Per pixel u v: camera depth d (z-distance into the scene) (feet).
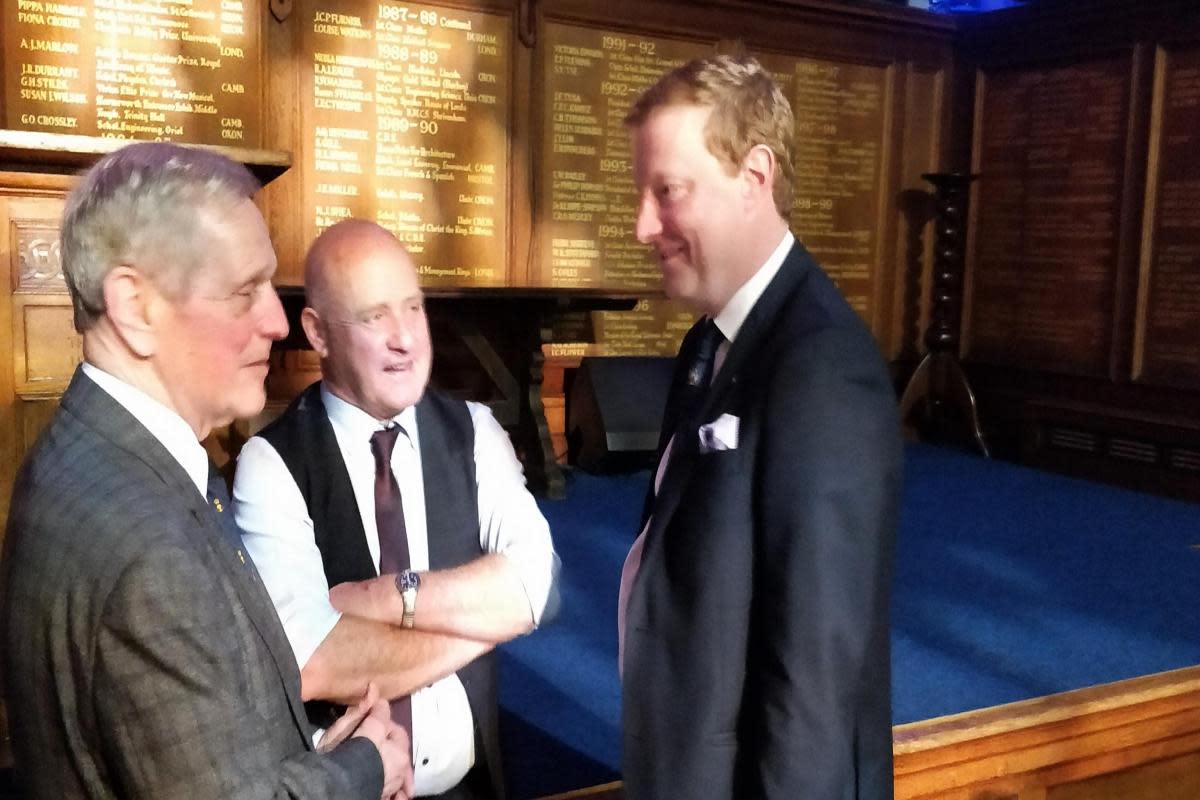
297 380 18.39
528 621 6.29
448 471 6.50
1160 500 19.06
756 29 22.43
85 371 4.09
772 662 4.47
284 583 5.91
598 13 20.84
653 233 5.04
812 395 4.51
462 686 6.43
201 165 4.09
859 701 4.86
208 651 3.70
